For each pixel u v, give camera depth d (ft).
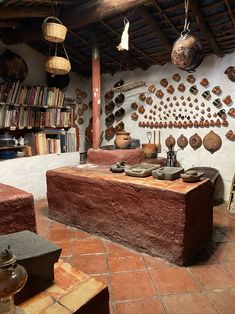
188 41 8.43
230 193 11.86
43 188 13.69
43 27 8.69
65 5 9.76
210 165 13.30
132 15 10.27
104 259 7.61
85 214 9.46
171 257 7.35
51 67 10.18
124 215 8.33
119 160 11.41
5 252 2.80
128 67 15.16
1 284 2.61
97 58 12.33
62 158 14.51
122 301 5.82
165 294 6.05
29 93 12.87
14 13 9.27
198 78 13.19
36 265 3.35
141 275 6.81
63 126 14.65
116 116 16.67
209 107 12.98
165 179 8.40
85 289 3.47
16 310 3.01
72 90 16.58
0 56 12.48
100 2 9.00
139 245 8.05
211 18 9.68
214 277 6.68
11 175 12.12
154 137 15.12
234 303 5.74
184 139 13.92
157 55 13.50
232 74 12.03
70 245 8.47
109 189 8.59
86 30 11.55
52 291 3.42
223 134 12.73
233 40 11.14
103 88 17.28
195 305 5.68
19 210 5.04
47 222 10.41
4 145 12.26
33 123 13.17
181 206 6.99
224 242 8.61
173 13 9.82
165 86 14.40
